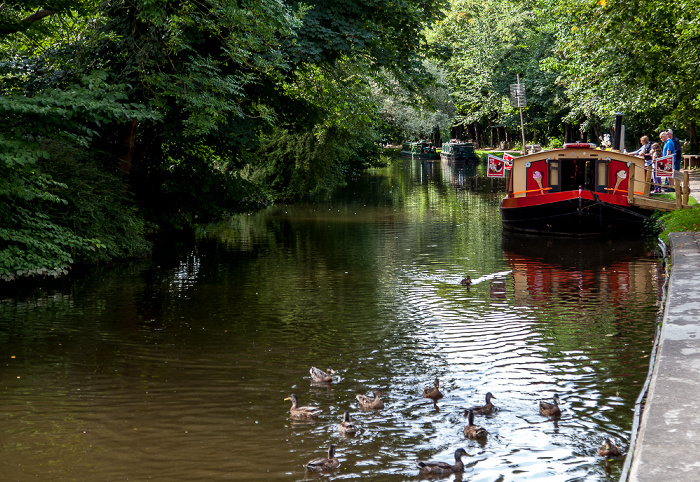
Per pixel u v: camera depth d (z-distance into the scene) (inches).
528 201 1039.6
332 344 505.0
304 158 1637.6
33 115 627.5
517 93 1386.6
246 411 379.2
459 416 370.0
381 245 976.9
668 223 912.3
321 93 1159.0
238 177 1130.0
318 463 307.3
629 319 556.4
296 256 890.1
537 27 2674.7
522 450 327.0
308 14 932.0
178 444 336.8
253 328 548.7
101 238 830.5
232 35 796.6
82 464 314.3
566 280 716.7
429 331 535.5
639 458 215.3
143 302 636.7
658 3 852.0
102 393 405.4
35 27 730.8
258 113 1004.6
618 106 1589.6
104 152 919.0
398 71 1059.9
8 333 533.0
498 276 745.0
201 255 904.9
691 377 295.0
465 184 2101.4
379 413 375.9
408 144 4367.6
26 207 766.5
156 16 746.2
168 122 874.1
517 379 424.8
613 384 410.6
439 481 297.1
